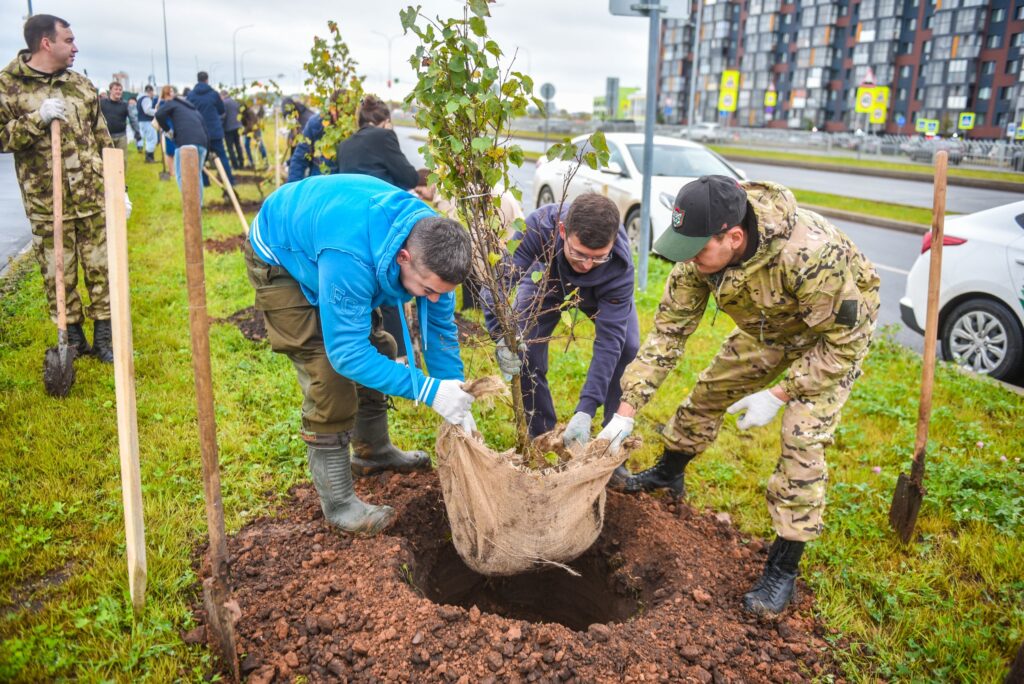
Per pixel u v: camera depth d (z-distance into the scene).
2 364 4.63
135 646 2.45
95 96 4.64
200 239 2.11
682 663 2.56
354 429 3.57
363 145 5.32
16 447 3.68
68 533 3.10
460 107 2.48
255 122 13.68
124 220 2.28
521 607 3.49
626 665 2.52
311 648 2.54
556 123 51.19
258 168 14.45
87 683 2.34
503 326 2.79
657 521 3.36
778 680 2.56
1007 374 5.56
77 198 4.53
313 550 3.06
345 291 2.49
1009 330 5.50
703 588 2.98
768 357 3.15
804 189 18.80
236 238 8.97
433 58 2.49
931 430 4.56
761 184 2.60
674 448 3.56
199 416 2.22
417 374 2.68
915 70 62.75
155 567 2.87
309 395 2.97
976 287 5.68
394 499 3.43
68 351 4.26
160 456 3.70
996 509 3.60
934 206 3.17
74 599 2.71
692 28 82.88
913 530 3.38
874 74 65.69
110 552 3.01
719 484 3.88
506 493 2.81
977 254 5.68
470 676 2.43
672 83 85.19
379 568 2.89
